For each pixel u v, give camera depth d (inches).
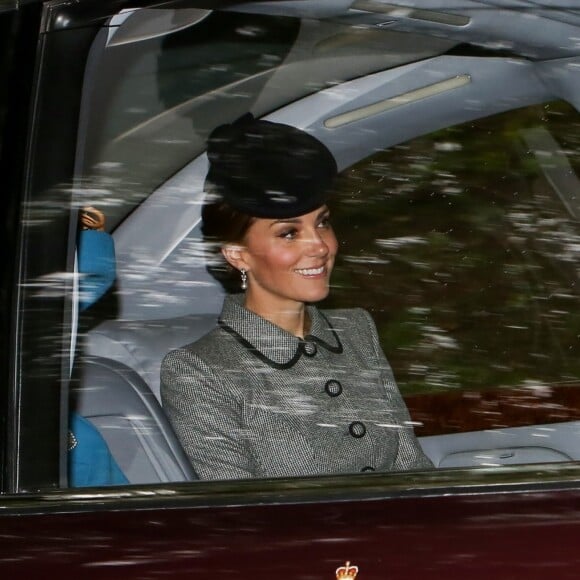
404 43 502.6
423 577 359.9
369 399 462.0
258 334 462.6
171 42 470.0
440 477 380.2
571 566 358.9
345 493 378.3
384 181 495.2
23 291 395.9
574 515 368.5
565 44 493.7
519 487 376.2
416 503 374.3
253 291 466.3
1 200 398.0
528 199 497.4
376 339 469.4
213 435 450.3
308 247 460.4
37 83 401.7
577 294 470.6
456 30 491.2
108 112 457.7
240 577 363.9
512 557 361.4
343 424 457.4
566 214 494.0
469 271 471.2
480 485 377.7
